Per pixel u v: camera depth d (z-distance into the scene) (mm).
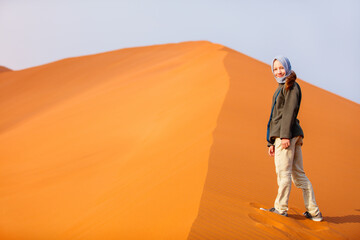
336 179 7340
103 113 16234
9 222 7133
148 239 4055
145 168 7602
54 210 7504
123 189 6836
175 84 16266
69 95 24859
